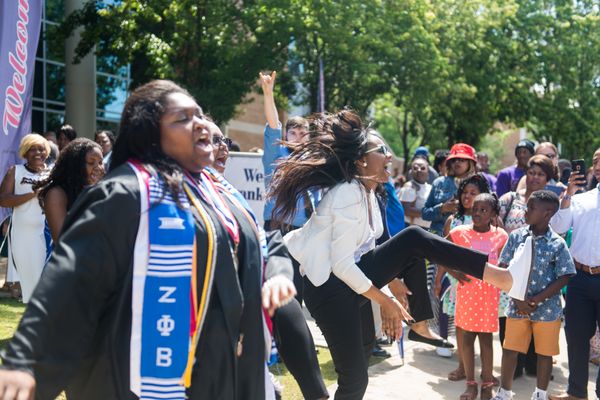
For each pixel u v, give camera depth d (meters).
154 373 2.07
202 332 2.14
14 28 7.07
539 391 5.22
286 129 5.93
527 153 7.95
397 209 6.16
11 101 7.05
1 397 1.78
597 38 25.36
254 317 2.32
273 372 5.48
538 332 5.17
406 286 4.24
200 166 2.33
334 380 5.50
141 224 2.10
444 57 18.53
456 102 20.77
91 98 17.30
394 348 6.86
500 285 3.69
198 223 2.18
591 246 5.12
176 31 14.64
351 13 15.19
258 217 7.54
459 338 5.76
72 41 16.91
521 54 23.98
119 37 14.19
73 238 2.04
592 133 26.27
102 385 2.09
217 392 2.16
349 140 3.88
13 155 7.09
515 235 5.29
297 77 17.62
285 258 2.57
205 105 15.18
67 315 1.96
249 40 15.41
